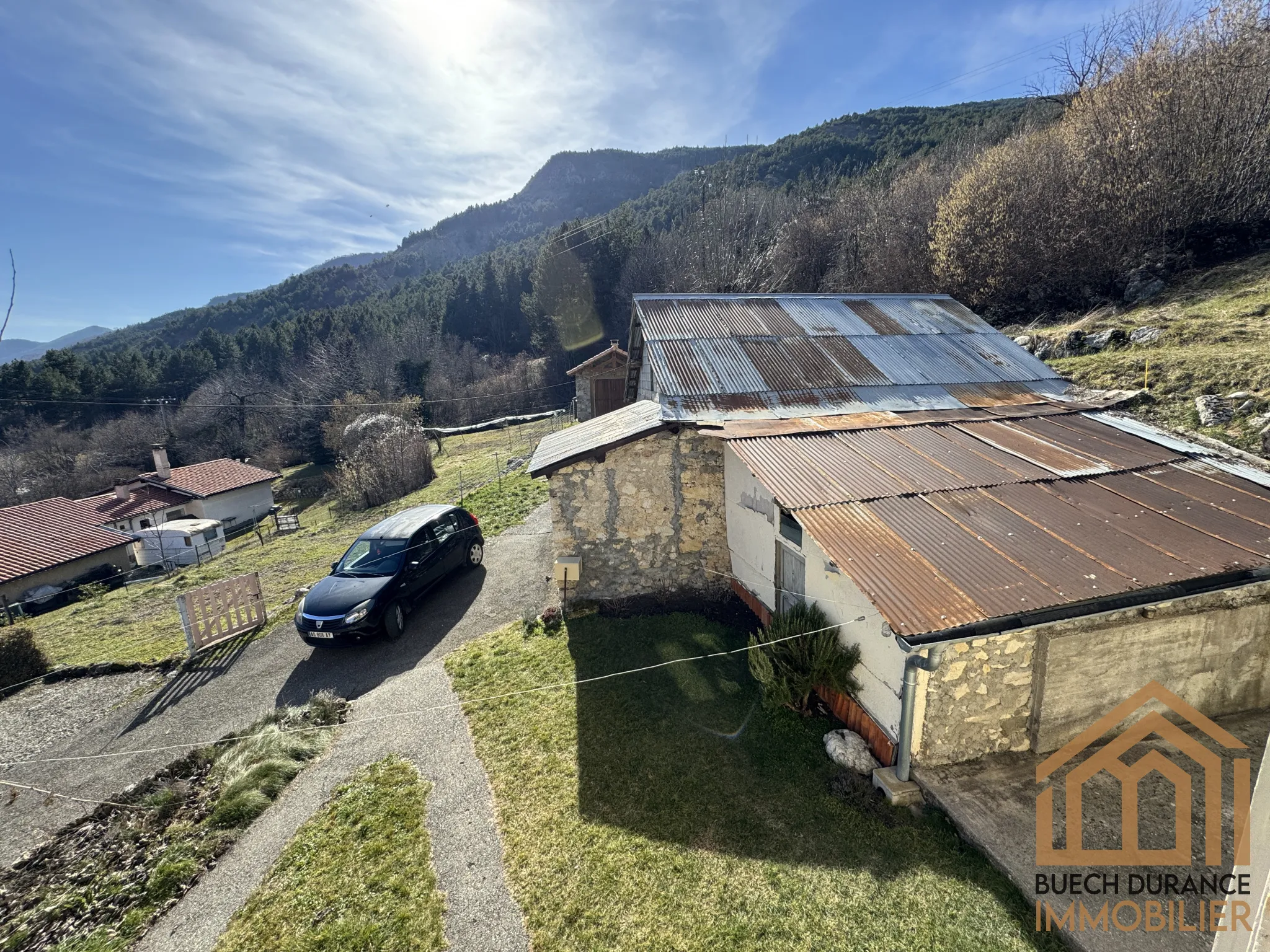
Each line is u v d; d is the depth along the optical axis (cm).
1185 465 618
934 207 2205
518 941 370
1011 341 1081
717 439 742
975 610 396
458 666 743
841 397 848
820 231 3062
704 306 1120
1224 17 1389
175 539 2328
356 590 839
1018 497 551
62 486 3656
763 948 350
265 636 916
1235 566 436
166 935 402
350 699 710
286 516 2566
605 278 4322
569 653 737
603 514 842
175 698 767
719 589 854
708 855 422
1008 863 386
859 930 355
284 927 396
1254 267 1215
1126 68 1563
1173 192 1322
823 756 513
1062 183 1547
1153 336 1098
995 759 473
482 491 1728
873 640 491
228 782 561
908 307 1202
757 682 635
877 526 502
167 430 4159
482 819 479
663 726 576
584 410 2236
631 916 379
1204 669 496
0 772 644
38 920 430
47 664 923
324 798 526
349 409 3303
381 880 427
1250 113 1255
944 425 750
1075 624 458
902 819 436
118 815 552
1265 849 333
